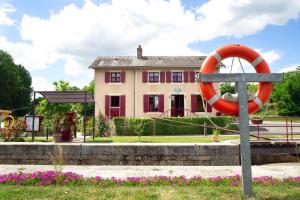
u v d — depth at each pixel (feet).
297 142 38.63
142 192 20.86
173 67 87.56
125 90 88.22
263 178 25.35
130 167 34.27
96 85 88.58
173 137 55.21
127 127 67.72
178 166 35.14
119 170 31.81
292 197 19.61
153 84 87.97
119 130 67.82
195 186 23.41
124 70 88.58
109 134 63.77
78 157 36.78
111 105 88.48
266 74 21.21
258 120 42.75
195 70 87.97
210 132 68.49
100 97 88.12
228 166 35.12
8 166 34.81
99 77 88.79
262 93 24.68
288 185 23.47
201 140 47.14
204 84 23.68
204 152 36.32
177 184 24.08
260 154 38.19
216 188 22.17
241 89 21.02
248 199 19.24
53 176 24.85
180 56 95.55
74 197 19.65
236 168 33.27
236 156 36.24
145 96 87.71
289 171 30.96
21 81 159.33
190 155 36.35
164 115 86.94
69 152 36.86
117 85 88.28
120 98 87.86
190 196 19.88
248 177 20.25
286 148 38.45
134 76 88.43
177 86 87.66
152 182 24.36
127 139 51.24
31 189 21.75
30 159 37.04
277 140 40.88
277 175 28.58
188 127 68.23
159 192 20.88
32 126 47.01
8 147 37.27
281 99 146.92
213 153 36.29
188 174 29.25
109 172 30.27
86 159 36.73
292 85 145.79
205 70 24.21
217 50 24.75
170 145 36.47
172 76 88.38
